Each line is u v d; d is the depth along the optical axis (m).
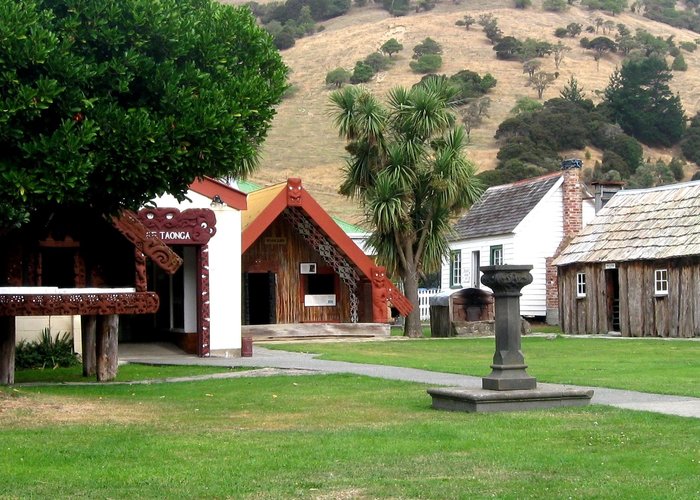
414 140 34.53
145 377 19.25
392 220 33.72
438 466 9.47
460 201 35.22
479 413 12.85
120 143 14.88
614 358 23.33
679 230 32.47
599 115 93.38
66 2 15.05
